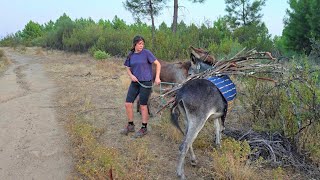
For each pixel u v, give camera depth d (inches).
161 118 284.8
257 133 238.2
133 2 962.1
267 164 208.1
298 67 241.8
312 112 218.8
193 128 192.4
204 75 224.2
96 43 1104.2
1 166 217.2
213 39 904.9
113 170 195.0
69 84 502.0
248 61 238.7
